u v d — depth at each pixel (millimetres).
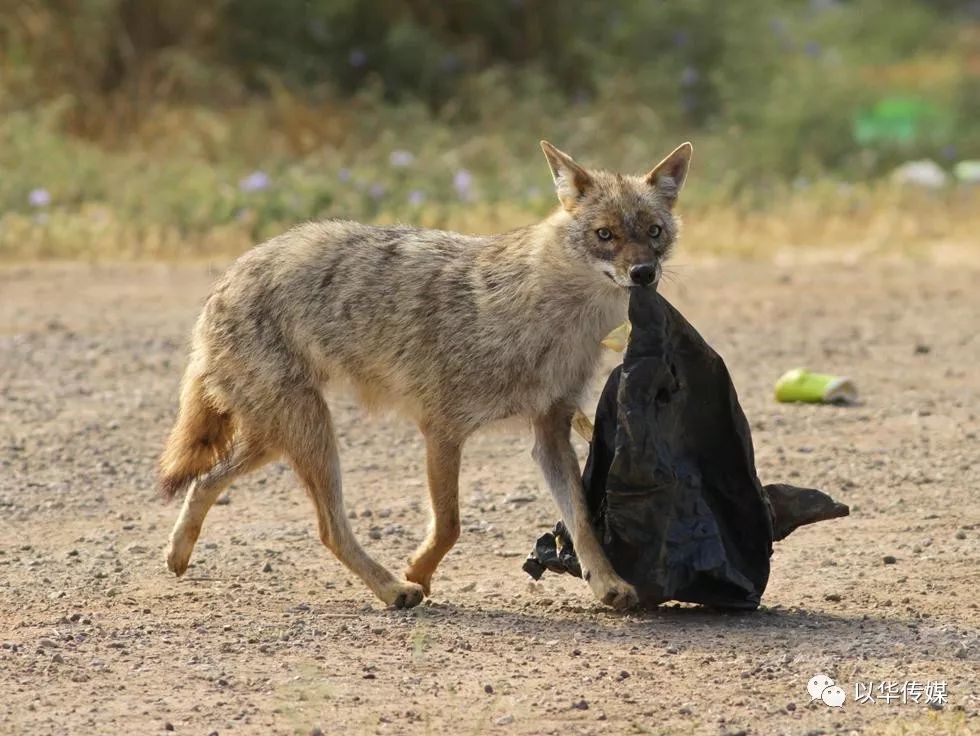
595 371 10289
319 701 7871
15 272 22719
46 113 28484
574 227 10047
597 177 10289
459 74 33562
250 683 8203
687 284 22031
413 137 29656
